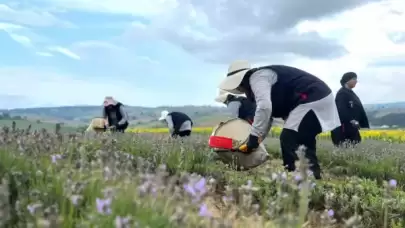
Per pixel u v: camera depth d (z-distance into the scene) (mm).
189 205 3424
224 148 7562
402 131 30094
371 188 6844
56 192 3693
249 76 7336
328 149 11797
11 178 4039
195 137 11969
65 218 3252
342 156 10648
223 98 9906
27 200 3586
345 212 5957
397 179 8891
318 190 6352
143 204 3518
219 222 3316
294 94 7262
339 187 6637
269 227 3709
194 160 7688
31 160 4781
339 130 12477
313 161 7305
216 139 7629
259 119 7102
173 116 12945
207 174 7004
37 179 4074
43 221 2744
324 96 7258
